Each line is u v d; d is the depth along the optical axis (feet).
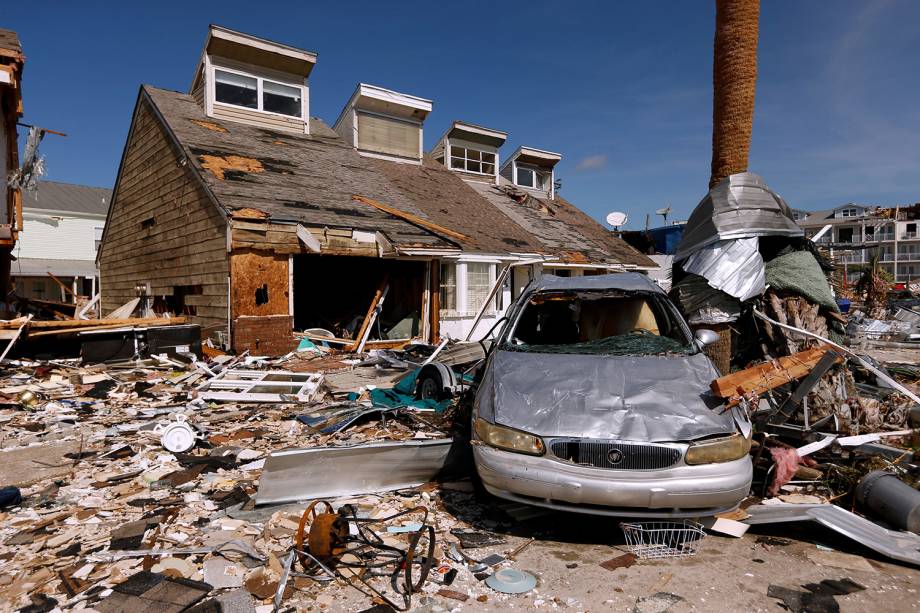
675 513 10.83
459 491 14.32
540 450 11.23
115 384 27.43
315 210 40.11
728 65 21.58
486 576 10.12
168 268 46.83
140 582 9.47
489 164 75.97
